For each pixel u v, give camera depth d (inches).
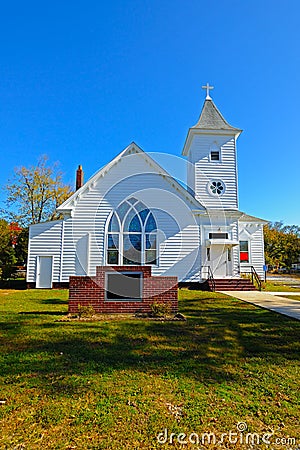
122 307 388.2
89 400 151.3
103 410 141.7
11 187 1352.1
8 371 187.3
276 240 2298.2
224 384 172.9
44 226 684.7
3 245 954.7
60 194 1398.9
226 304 457.4
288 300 495.2
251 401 153.3
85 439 120.3
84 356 215.2
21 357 212.1
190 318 351.9
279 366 202.5
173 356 217.9
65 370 189.3
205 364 203.3
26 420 133.4
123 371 188.9
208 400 153.3
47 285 673.0
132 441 119.5
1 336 267.4
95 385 167.9
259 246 931.3
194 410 143.1
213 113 868.6
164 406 146.5
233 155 835.4
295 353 229.6
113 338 263.4
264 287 719.7
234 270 735.7
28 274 676.1
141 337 267.4
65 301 493.0
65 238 672.4
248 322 329.4
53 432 124.8
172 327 306.3
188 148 931.3
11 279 1059.3
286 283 1023.6
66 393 158.4
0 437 121.1
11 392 159.3
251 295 565.9
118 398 153.5
